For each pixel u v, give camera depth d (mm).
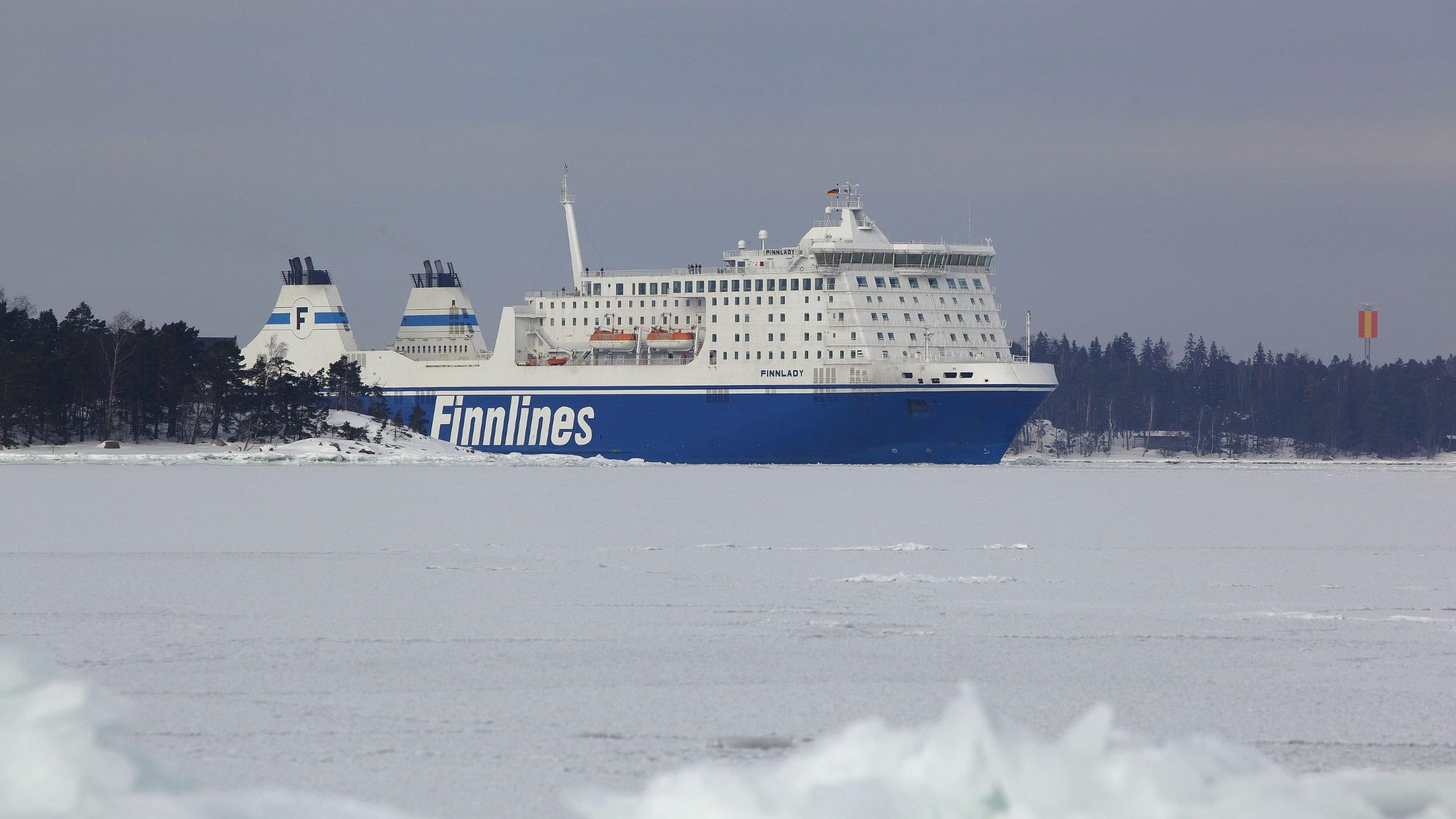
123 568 169750
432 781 72938
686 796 54031
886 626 123938
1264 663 106438
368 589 148500
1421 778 58719
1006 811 52406
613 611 132500
